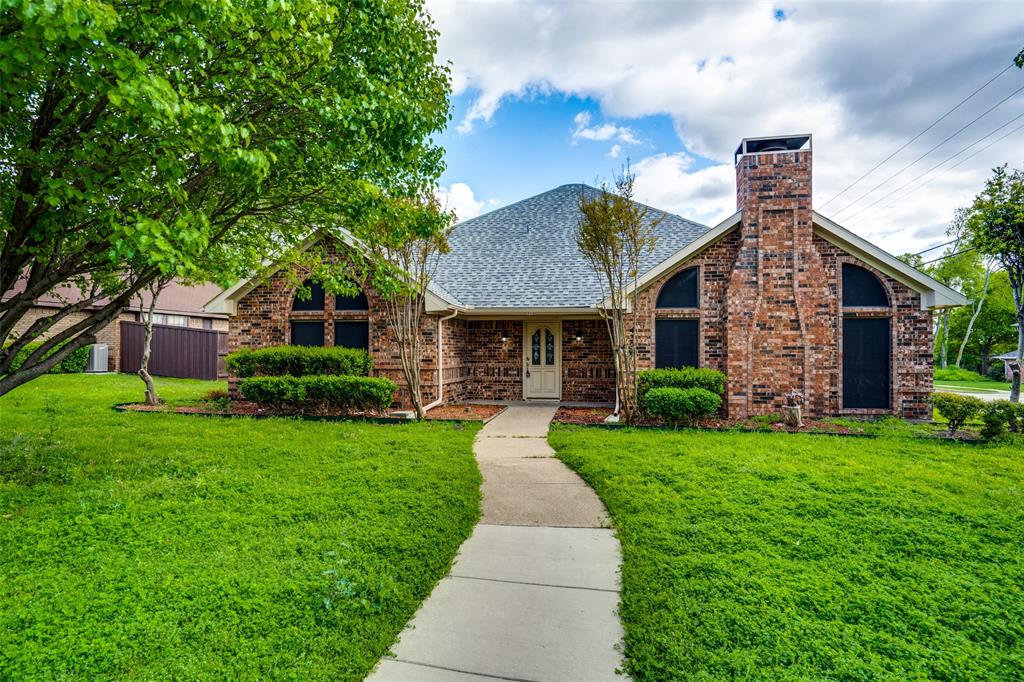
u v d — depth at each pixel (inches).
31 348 655.8
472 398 583.8
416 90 269.7
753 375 422.0
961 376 1318.9
